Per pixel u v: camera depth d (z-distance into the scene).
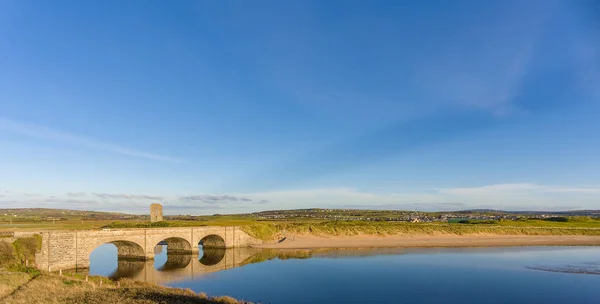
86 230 62.94
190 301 35.34
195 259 80.50
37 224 81.00
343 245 104.75
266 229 114.69
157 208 101.69
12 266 47.69
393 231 126.56
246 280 55.81
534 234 131.88
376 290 49.00
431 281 54.59
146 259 73.81
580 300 44.50
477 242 112.75
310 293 47.34
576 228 141.62
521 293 47.59
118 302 33.31
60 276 46.41
